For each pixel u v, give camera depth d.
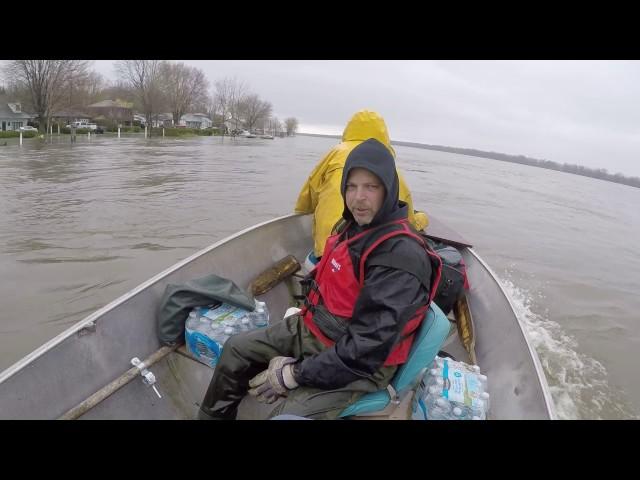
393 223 1.54
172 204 11.01
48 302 5.18
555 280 8.07
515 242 10.93
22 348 4.25
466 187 24.14
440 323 1.65
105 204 10.55
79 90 49.25
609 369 4.82
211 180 16.00
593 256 10.66
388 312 1.42
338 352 1.48
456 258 3.47
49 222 8.59
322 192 3.18
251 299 2.46
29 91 41.84
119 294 5.48
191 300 2.34
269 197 12.99
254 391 1.67
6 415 1.61
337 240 1.77
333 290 1.67
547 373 4.59
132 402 2.01
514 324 2.76
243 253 3.27
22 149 25.20
